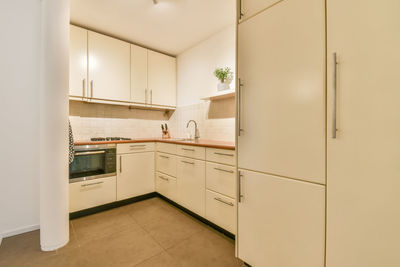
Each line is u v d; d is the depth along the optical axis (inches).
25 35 67.8
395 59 27.9
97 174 84.7
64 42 59.1
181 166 84.6
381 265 29.7
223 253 56.9
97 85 92.9
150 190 102.4
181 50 118.2
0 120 64.2
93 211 84.1
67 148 61.4
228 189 63.3
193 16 83.1
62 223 59.7
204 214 72.6
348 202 32.9
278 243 43.0
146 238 64.6
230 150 62.2
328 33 34.4
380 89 29.3
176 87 125.6
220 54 95.3
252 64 47.4
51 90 57.0
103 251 57.5
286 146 41.2
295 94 39.4
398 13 27.4
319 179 36.3
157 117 128.0
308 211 38.0
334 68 33.5
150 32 96.9
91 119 102.4
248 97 48.5
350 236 32.8
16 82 66.4
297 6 38.7
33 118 69.2
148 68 111.9
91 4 74.8
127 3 74.3
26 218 68.7
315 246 37.2
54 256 55.1
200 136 107.5
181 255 55.9
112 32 97.0
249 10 48.0
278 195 42.8
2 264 51.7
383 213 29.5
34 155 69.6
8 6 65.1
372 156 30.3
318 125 36.3
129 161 94.3
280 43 41.7
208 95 102.4
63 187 60.0
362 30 30.7
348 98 32.4
